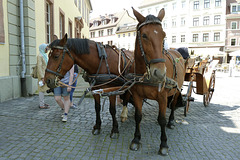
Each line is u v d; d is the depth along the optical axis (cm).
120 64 371
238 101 757
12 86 683
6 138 362
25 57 732
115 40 5662
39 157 301
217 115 558
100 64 353
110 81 348
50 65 331
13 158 294
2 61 647
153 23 254
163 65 246
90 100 697
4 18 647
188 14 4266
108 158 304
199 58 614
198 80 560
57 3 1098
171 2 4475
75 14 1638
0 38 625
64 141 360
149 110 600
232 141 378
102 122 471
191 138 389
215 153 328
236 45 4041
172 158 308
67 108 466
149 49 249
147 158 306
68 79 458
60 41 328
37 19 825
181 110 610
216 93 946
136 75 307
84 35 2325
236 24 4028
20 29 711
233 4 4072
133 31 5062
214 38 4150
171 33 4541
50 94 755
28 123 446
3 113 514
